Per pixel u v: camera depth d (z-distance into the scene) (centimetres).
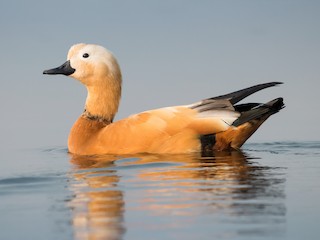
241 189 1185
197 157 1543
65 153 1753
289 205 1070
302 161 1505
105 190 1215
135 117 1667
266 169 1388
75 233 966
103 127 1775
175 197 1134
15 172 1469
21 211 1102
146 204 1095
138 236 934
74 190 1233
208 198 1121
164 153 1602
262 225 968
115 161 1528
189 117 1617
